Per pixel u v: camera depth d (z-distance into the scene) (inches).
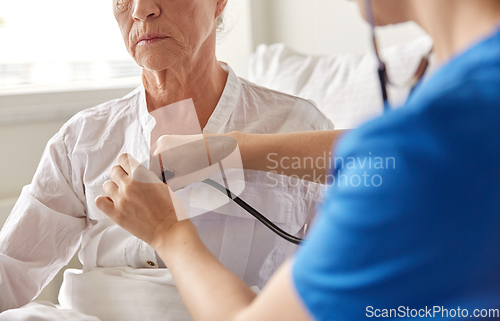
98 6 72.4
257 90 41.8
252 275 35.6
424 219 10.8
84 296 37.2
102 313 36.0
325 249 12.0
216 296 18.2
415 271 11.0
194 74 36.7
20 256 36.8
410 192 10.8
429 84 11.5
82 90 60.8
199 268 20.1
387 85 15.9
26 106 54.8
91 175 37.5
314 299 12.1
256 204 34.8
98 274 37.1
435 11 13.0
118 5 34.4
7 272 35.9
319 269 12.1
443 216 10.7
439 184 10.6
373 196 11.2
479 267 10.8
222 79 40.0
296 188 35.0
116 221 24.9
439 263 10.9
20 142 54.9
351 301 11.6
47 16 67.6
